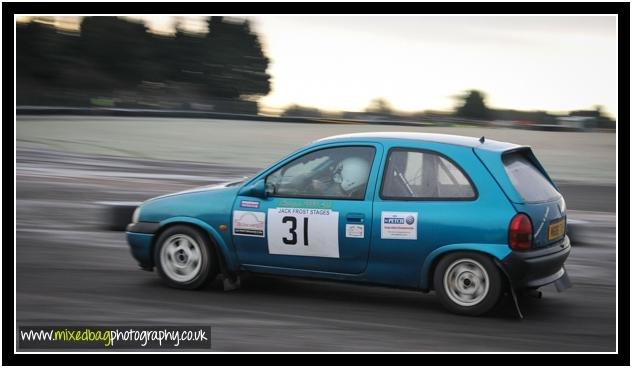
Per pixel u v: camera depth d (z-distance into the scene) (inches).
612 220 515.2
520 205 256.1
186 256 291.6
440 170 266.2
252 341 233.6
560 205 280.1
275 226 278.4
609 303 290.8
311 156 281.3
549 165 908.0
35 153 876.6
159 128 1316.4
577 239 414.3
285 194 280.5
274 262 281.3
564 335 246.2
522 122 1489.9
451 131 1382.9
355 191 272.7
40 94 1846.7
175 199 295.4
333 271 274.8
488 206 257.4
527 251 255.4
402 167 270.4
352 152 277.4
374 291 300.5
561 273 278.2
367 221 267.7
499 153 265.0
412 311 271.1
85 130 1221.1
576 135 1343.5
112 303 273.7
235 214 283.9
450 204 261.6
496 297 256.5
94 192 596.1
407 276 266.5
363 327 250.2
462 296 262.5
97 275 317.4
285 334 241.0
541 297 298.8
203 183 677.3
